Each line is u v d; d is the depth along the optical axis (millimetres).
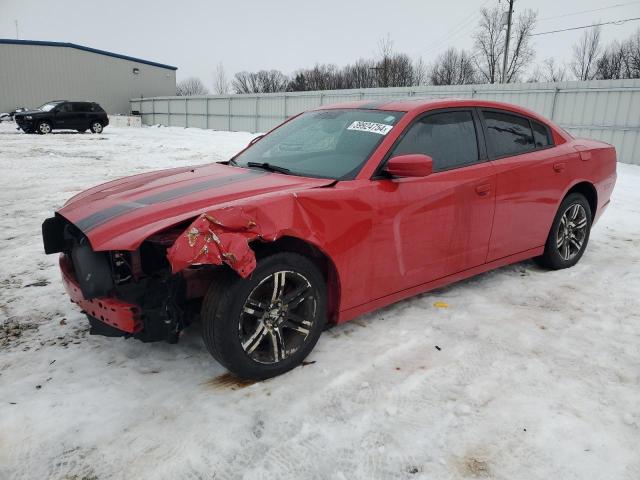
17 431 2238
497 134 3799
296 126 3840
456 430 2305
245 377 2580
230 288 2396
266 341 2668
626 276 4355
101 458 2096
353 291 2938
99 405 2434
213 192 2791
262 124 30562
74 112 25328
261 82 69125
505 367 2844
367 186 2914
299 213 2594
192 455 2117
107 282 2512
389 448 2182
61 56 41594
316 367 2801
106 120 26719
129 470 2035
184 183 3068
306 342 2771
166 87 49125
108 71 44469
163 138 23453
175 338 2572
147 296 2521
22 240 5363
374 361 2875
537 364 2881
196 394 2537
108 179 9945
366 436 2254
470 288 4016
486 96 18500
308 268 2676
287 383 2646
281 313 2631
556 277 4312
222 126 33719
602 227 6242
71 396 2500
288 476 2016
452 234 3385
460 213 3385
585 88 15375
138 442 2189
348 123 3484
